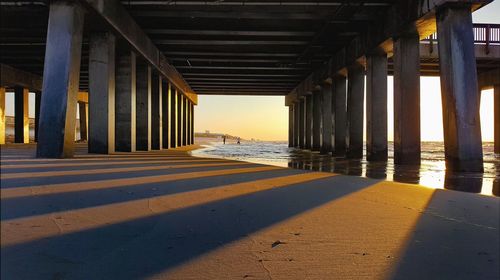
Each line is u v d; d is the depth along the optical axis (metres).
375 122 20.38
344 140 26.83
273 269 3.71
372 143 20.31
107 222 5.12
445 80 13.78
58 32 13.03
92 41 16.89
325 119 30.55
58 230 4.75
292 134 48.84
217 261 3.89
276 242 4.44
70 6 13.13
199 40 23.53
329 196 7.06
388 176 11.88
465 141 13.16
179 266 3.77
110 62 17.11
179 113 38.38
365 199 6.82
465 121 13.22
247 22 20.22
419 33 16.98
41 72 33.53
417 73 17.14
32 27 19.17
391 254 4.09
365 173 12.88
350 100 23.95
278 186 8.14
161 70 26.36
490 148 50.69
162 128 31.09
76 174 8.87
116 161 12.86
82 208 5.76
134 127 20.89
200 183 8.30
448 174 12.55
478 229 5.00
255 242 4.44
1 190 6.71
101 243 4.36
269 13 18.88
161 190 7.32
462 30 13.52
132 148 20.44
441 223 5.26
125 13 17.92
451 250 4.22
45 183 7.50
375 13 18.66
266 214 5.65
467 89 13.34
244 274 3.60
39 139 12.59
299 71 33.19
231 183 8.44
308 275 3.58
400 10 16.55
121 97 20.23
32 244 4.28
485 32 26.23
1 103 31.47
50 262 3.83
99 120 16.80
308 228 4.97
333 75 26.75
